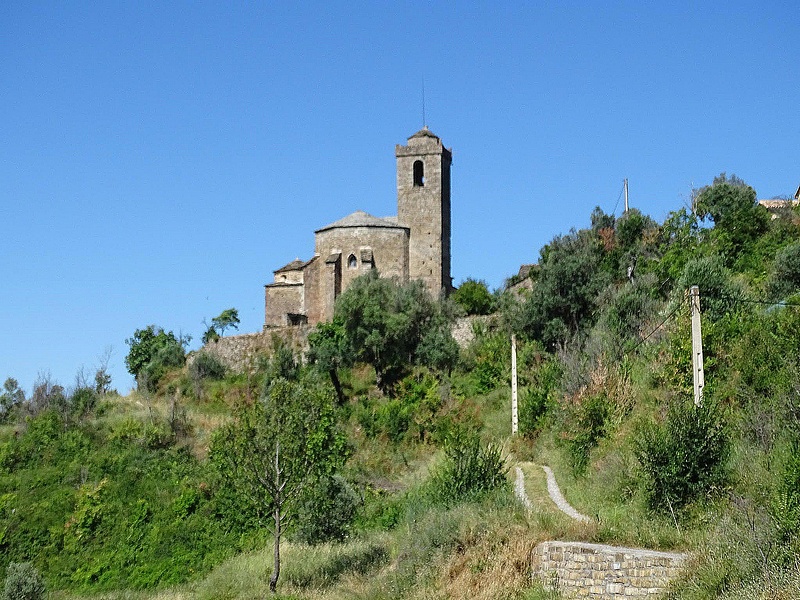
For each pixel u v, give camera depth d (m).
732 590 17.36
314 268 79.25
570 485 32.38
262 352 69.31
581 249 59.06
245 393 63.69
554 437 39.72
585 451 34.41
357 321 62.19
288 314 76.75
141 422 54.06
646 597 19.31
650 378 36.00
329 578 28.88
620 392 35.97
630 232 60.91
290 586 28.45
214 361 69.19
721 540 19.48
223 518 42.78
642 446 25.83
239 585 30.08
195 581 37.25
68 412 55.59
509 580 21.33
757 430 26.08
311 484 29.34
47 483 47.50
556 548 21.09
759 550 17.86
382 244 79.75
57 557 41.66
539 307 56.28
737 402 30.52
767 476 22.67
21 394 59.69
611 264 58.72
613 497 27.59
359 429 52.94
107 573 40.03
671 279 50.06
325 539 35.12
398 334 60.69
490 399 52.69
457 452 30.91
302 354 67.00
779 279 44.62
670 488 24.22
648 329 42.50
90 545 42.31
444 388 55.84
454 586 22.45
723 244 53.84
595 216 63.78
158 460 49.38
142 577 39.41
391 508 37.78
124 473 48.06
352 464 47.31
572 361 43.56
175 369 70.69
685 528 22.44
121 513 44.31
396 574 25.16
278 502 28.66
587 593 20.03
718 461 24.47
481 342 60.69
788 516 18.55
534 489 32.75
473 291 72.00
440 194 83.38
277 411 29.77
